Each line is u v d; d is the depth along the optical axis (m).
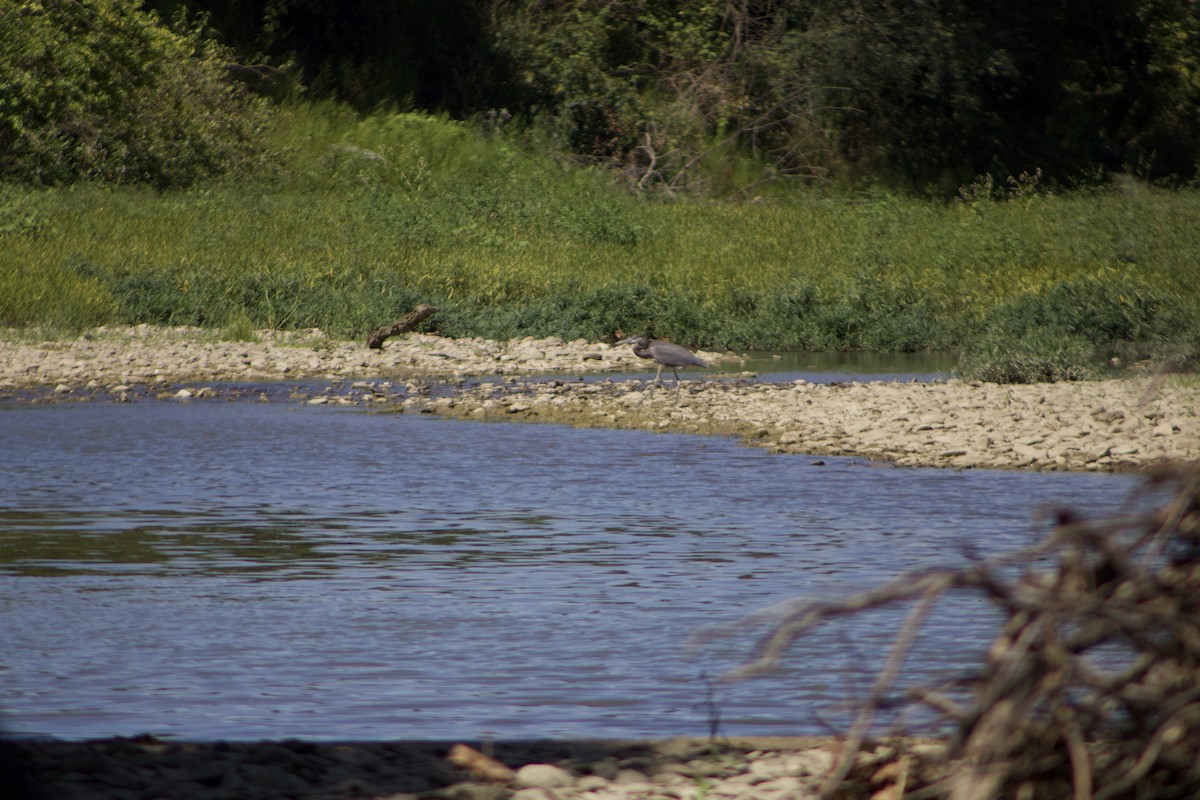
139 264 102.88
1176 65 197.00
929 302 105.88
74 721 23.55
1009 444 55.97
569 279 108.75
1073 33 193.75
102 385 74.19
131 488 47.22
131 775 19.72
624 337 98.00
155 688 25.52
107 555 37.12
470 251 117.88
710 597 32.31
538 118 172.88
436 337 96.25
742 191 168.62
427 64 180.12
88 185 130.88
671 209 144.25
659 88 183.88
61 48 136.00
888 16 182.50
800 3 187.00
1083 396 67.19
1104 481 49.41
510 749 21.53
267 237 115.75
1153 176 192.50
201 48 158.25
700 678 26.09
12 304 90.88
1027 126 189.25
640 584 33.78
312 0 172.88
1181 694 13.32
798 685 25.48
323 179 147.62
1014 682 13.27
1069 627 14.33
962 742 13.66
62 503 44.47
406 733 23.00
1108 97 197.88
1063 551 14.32
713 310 103.94
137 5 143.38
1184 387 68.12
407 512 43.38
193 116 146.12
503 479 49.59
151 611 31.31
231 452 54.94
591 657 27.58
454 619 30.56
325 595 32.84
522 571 35.31
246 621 30.41
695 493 46.88
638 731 23.06
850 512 43.38
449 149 156.50
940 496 46.22
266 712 24.09
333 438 59.03
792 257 120.50
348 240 116.44
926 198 175.75
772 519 42.28
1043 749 13.67
